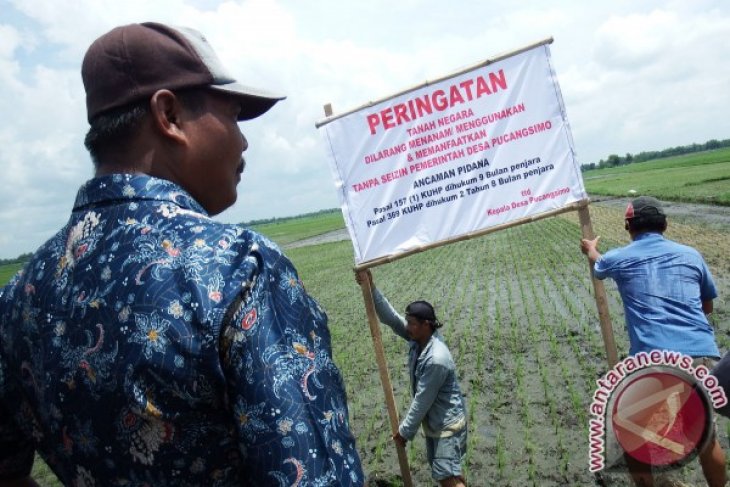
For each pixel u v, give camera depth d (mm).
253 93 1370
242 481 1128
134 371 1061
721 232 20922
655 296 3959
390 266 26984
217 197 1390
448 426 4496
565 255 20734
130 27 1269
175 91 1257
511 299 14242
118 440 1107
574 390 7551
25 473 1545
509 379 8406
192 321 1055
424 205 4227
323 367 1158
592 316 11266
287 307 1154
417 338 4570
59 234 1344
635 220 4227
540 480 5516
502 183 4148
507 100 4082
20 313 1288
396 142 4195
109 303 1113
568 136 4074
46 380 1187
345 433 1150
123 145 1271
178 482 1095
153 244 1141
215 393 1074
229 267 1104
